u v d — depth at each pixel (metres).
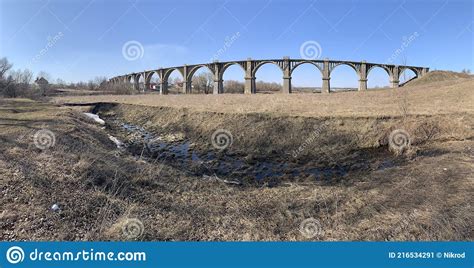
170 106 28.91
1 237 5.73
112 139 18.48
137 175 10.11
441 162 11.26
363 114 18.92
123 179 9.43
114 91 77.31
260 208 8.32
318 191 9.61
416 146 14.37
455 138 14.96
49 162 9.47
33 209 6.68
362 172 12.19
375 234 6.53
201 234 6.73
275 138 17.42
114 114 34.12
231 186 10.60
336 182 11.20
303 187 10.20
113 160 11.31
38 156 9.91
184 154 16.58
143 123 27.56
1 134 12.61
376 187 9.79
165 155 16.03
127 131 23.64
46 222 6.34
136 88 102.06
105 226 6.55
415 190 8.84
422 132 15.80
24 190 7.39
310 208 8.24
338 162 13.89
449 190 8.48
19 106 26.02
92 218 6.87
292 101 30.95
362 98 34.66
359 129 17.03
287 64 83.88
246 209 8.21
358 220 7.35
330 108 23.17
